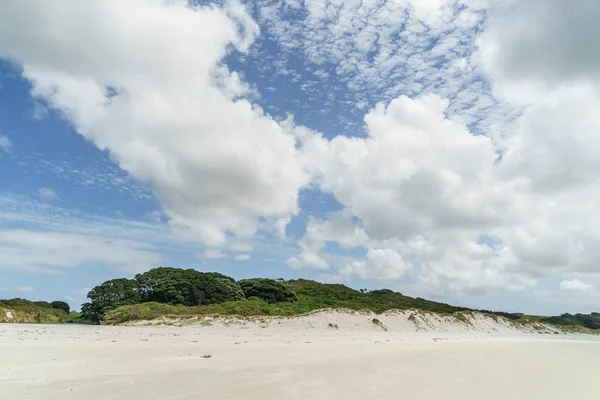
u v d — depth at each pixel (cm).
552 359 1588
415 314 5312
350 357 1530
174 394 793
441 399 766
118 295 5066
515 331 6197
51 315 5266
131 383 902
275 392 823
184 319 4231
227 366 1209
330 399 760
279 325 4172
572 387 919
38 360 1251
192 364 1241
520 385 929
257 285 6219
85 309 4988
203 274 5919
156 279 5509
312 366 1232
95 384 883
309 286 7762
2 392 791
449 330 5209
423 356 1590
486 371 1155
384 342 2577
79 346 1705
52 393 785
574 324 8294
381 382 946
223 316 4350
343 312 4841
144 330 3225
